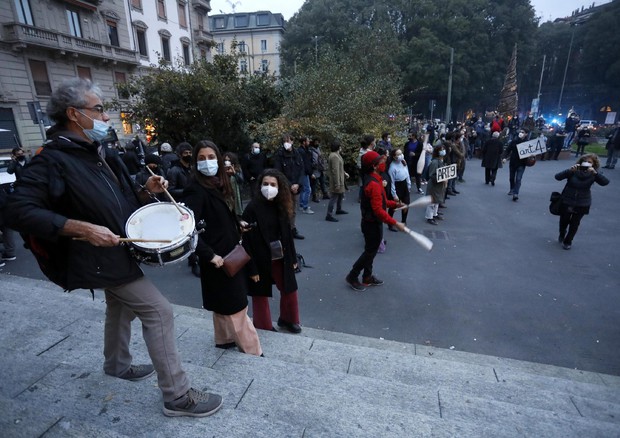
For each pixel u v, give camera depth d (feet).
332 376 9.25
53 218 5.09
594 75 175.83
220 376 8.19
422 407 8.43
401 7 144.05
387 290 17.08
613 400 9.96
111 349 7.62
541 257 20.86
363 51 74.54
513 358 12.49
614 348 13.00
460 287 17.37
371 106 45.09
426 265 19.83
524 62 154.71
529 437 7.38
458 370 10.83
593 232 24.90
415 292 16.90
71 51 74.38
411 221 27.68
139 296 6.18
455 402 8.63
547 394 9.71
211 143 8.87
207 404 6.63
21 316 11.91
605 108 180.34
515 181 33.65
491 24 146.82
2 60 64.80
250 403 7.37
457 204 32.48
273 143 35.53
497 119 71.56
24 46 65.87
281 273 12.39
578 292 16.87
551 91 198.18
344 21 149.07
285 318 13.00
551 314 15.10
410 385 9.24
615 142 46.60
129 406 6.64
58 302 13.34
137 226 6.21
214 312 9.70
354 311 15.37
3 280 17.28
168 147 27.91
